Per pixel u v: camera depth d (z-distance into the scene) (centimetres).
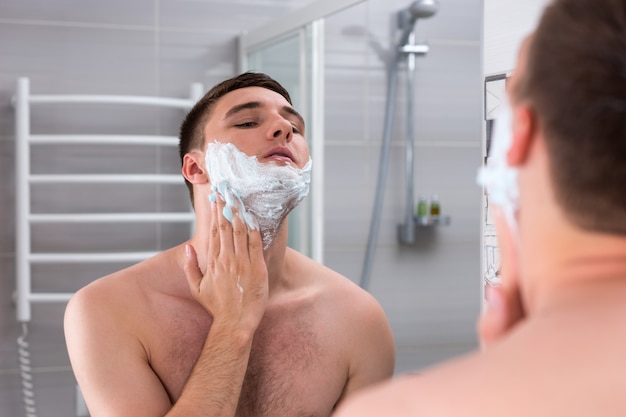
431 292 195
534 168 37
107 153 204
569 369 32
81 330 104
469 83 198
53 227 202
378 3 185
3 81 198
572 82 35
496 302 42
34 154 200
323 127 179
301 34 180
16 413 200
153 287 112
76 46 203
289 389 111
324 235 180
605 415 31
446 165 198
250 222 106
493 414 32
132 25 207
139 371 104
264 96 109
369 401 35
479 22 198
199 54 212
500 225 42
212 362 101
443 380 34
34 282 200
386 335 119
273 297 114
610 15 36
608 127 34
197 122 113
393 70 188
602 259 35
